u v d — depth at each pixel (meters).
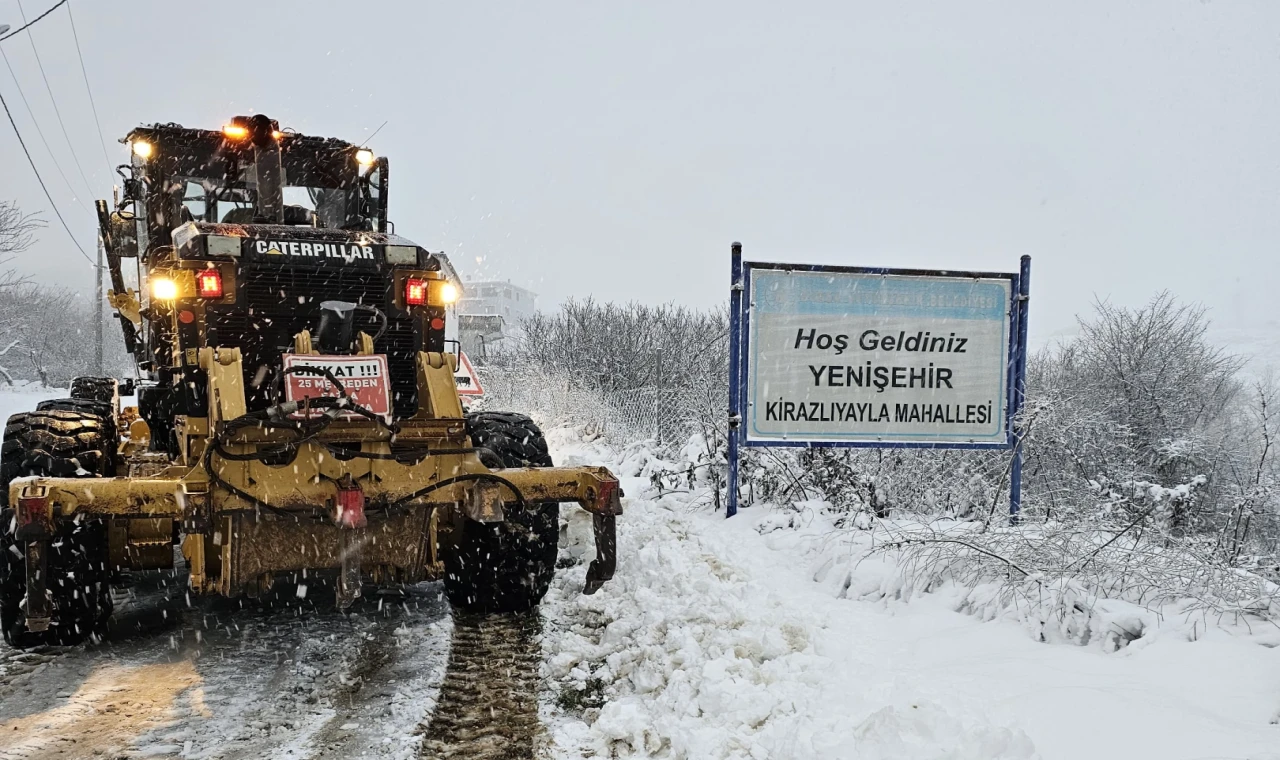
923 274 7.46
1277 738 3.24
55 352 43.94
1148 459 11.68
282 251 5.35
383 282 5.58
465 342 16.81
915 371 7.50
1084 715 3.51
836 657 4.50
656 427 13.68
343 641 5.25
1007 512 7.89
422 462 4.92
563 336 19.27
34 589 4.37
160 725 4.10
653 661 4.59
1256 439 13.17
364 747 3.88
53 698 4.40
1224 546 6.95
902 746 3.29
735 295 7.40
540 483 5.08
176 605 5.97
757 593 5.40
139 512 4.42
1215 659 3.94
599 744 3.86
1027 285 7.55
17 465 5.23
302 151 6.93
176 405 5.34
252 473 4.59
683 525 7.28
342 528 4.55
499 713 4.23
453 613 5.71
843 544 6.21
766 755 3.56
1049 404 7.61
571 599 5.94
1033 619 4.63
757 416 7.41
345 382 4.97
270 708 4.29
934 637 4.69
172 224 6.41
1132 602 4.82
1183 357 13.70
